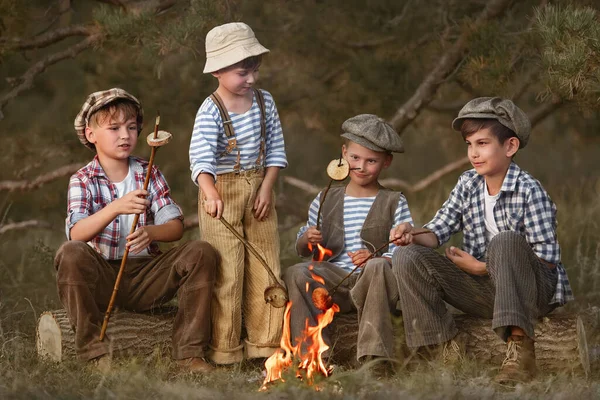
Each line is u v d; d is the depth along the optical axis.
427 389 4.97
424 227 6.21
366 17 9.72
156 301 6.06
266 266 5.86
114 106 6.07
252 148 6.11
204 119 6.02
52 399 4.77
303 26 9.81
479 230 6.10
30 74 8.55
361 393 4.84
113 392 4.91
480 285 5.93
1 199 11.31
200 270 5.86
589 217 10.03
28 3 8.27
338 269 6.19
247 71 6.01
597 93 6.57
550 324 5.82
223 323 5.96
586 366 5.82
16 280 8.47
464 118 6.01
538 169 15.25
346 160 6.35
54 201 10.65
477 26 8.30
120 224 6.06
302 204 9.82
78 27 8.35
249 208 6.10
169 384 5.14
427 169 15.26
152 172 6.21
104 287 5.93
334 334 6.06
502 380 5.42
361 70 9.90
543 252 5.84
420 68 9.89
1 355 5.96
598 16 6.96
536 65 7.69
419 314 5.77
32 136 10.55
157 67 8.25
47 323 6.04
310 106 10.26
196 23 7.56
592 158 15.16
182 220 6.11
